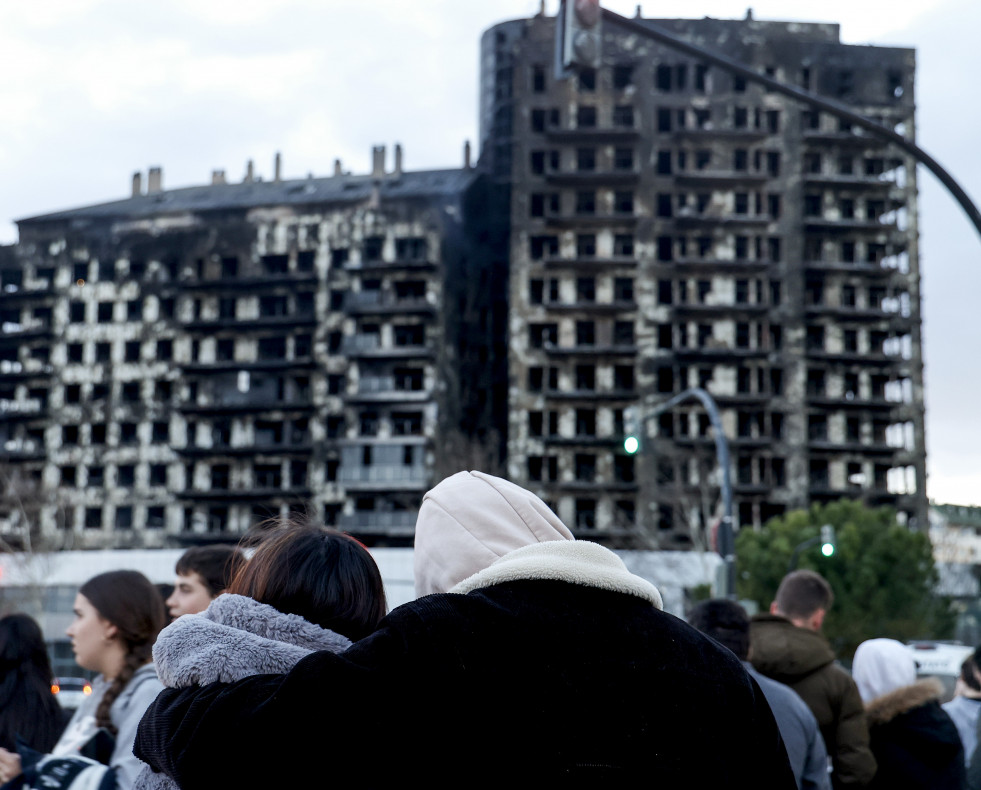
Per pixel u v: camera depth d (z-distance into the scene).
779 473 74.00
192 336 79.12
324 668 1.84
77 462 78.81
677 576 59.16
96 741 3.77
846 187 77.75
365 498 73.94
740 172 76.56
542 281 76.81
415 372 75.56
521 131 77.88
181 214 80.62
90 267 81.69
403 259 76.31
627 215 76.00
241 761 1.82
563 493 71.88
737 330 76.31
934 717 5.33
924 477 75.12
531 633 1.90
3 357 83.25
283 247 78.31
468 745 1.82
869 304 78.06
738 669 2.10
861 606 52.66
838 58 80.00
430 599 1.94
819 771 4.64
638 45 79.19
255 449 74.44
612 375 74.44
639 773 1.84
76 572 58.41
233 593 2.40
